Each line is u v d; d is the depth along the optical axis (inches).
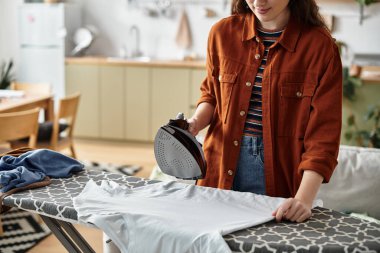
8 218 142.3
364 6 222.7
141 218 55.1
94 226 56.3
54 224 61.6
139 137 234.8
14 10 249.0
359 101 170.1
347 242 50.9
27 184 64.4
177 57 247.1
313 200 58.7
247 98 67.5
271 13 62.0
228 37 70.2
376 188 98.3
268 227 54.8
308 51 64.2
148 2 246.8
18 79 249.8
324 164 59.6
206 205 60.2
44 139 164.6
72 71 236.7
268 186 67.2
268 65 66.3
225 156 69.4
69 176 70.0
